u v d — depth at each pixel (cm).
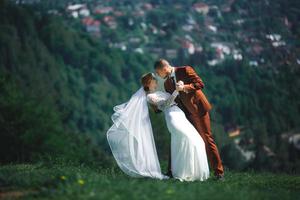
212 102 16675
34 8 15800
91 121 13375
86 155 4600
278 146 12644
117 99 15625
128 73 16825
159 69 1242
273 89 17838
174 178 1213
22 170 1238
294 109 16875
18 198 898
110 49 16875
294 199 977
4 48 13162
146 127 1263
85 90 15238
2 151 4409
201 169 1210
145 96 1279
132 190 905
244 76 18275
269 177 1398
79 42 16038
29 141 4431
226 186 1059
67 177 1005
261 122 15888
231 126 15825
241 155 9325
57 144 4566
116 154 1246
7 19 14188
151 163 1252
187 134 1204
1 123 4409
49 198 887
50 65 14150
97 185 942
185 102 1239
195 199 881
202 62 19400
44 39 15538
